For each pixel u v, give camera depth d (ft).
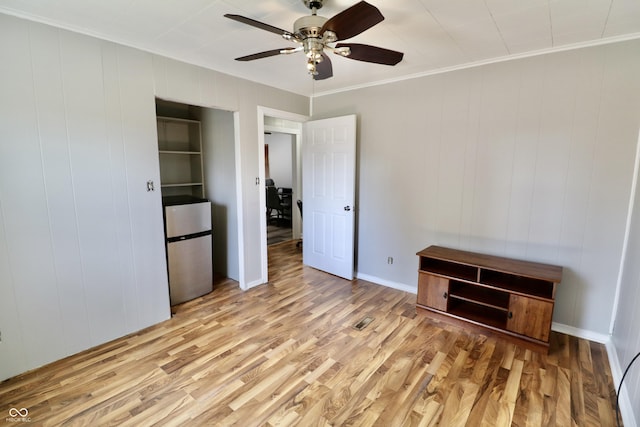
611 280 8.06
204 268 11.37
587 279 8.36
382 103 11.64
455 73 9.87
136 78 8.30
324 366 7.37
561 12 6.29
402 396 6.40
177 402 6.25
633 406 5.48
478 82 9.49
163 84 8.86
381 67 9.92
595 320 8.36
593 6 6.03
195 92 9.64
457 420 5.81
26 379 6.88
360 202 12.78
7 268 6.70
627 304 7.03
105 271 8.18
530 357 7.68
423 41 7.85
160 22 6.94
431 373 7.11
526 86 8.73
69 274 7.57
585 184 8.18
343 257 13.09
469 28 7.08
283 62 9.56
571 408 6.08
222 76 10.34
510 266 8.54
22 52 6.54
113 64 7.86
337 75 10.80
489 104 9.37
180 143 13.20
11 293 6.79
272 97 12.14
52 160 7.10
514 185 9.19
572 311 8.66
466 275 9.23
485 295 9.16
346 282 12.78
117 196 8.22
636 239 6.86
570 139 8.26
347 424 5.72
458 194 10.25
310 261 14.65
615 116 7.67
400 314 9.96
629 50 7.39
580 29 7.08
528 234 9.09
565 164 8.39
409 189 11.32
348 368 7.29
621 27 6.95
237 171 11.36
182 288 10.76
